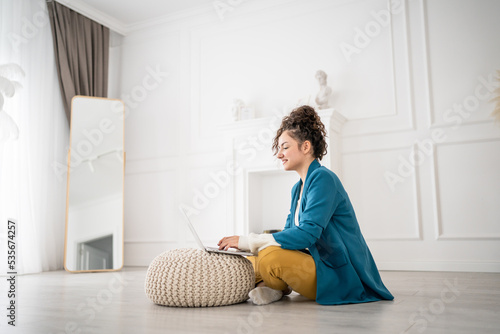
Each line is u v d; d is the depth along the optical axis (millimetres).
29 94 3676
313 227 1433
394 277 2609
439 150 3215
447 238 3102
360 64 3574
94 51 4352
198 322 1194
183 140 4281
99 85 4348
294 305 1473
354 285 1495
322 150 1677
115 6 4273
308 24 3836
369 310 1343
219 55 4230
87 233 3664
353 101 3561
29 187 3541
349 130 3525
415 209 3232
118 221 3814
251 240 1525
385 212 3332
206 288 1463
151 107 4508
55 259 3799
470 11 3232
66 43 4082
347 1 3680
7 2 3553
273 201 3795
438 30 3322
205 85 4262
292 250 1494
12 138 3379
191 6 4301
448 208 3137
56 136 3941
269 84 3947
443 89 3250
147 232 4336
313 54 3781
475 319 1188
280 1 3973
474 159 3100
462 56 3221
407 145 3314
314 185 1515
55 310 1461
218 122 4141
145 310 1433
